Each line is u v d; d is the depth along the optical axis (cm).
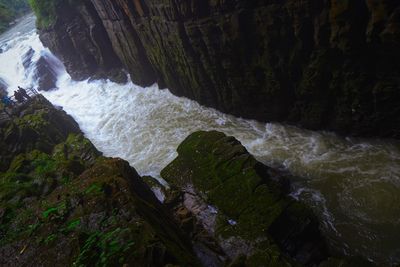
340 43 993
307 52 1118
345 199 1025
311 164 1175
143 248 502
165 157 1468
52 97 2562
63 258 549
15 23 4919
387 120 1088
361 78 1038
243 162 1041
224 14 1185
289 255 854
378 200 988
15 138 1517
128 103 2061
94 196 654
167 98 1933
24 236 637
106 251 499
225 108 1578
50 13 2362
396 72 970
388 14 838
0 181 1045
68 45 2475
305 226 884
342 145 1208
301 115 1315
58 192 741
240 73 1334
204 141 1175
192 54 1446
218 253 848
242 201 941
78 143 1509
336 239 933
